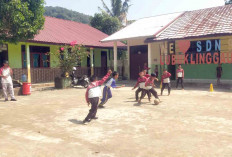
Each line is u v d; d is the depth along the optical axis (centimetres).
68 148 454
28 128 604
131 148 449
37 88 1566
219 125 600
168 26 1909
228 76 1730
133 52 2269
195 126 595
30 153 430
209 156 403
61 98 1148
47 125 632
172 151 429
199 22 1816
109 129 583
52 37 1869
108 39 2003
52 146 466
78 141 496
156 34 1759
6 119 707
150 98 994
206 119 665
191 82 1772
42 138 519
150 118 689
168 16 2236
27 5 1188
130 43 2269
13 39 1223
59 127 610
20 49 1738
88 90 650
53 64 1973
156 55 2075
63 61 1620
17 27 1132
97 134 544
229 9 1900
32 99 1130
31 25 1206
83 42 2072
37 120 691
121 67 2438
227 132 539
